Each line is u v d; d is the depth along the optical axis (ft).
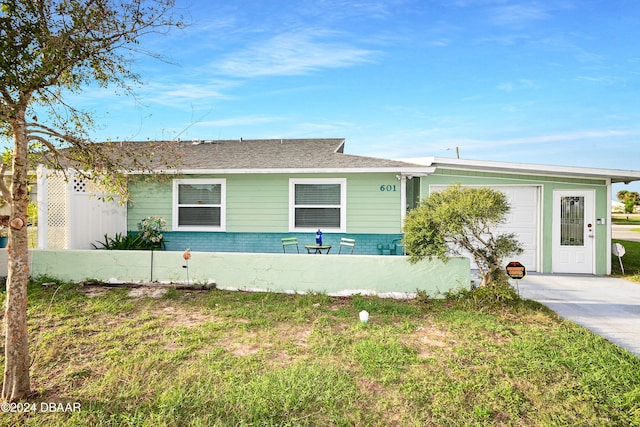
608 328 19.31
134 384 12.78
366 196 34.22
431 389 12.54
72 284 26.76
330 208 34.81
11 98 11.48
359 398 12.04
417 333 17.99
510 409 11.44
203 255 26.73
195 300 23.47
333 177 34.60
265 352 15.53
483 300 22.31
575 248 35.24
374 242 34.14
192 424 10.69
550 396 12.21
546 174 34.86
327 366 14.15
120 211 36.60
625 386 12.85
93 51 12.47
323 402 11.69
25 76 11.07
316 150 41.37
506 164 34.32
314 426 10.66
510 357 15.08
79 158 14.39
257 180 35.37
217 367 14.02
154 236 33.99
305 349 15.92
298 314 20.74
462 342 16.74
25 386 12.03
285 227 35.12
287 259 25.90
